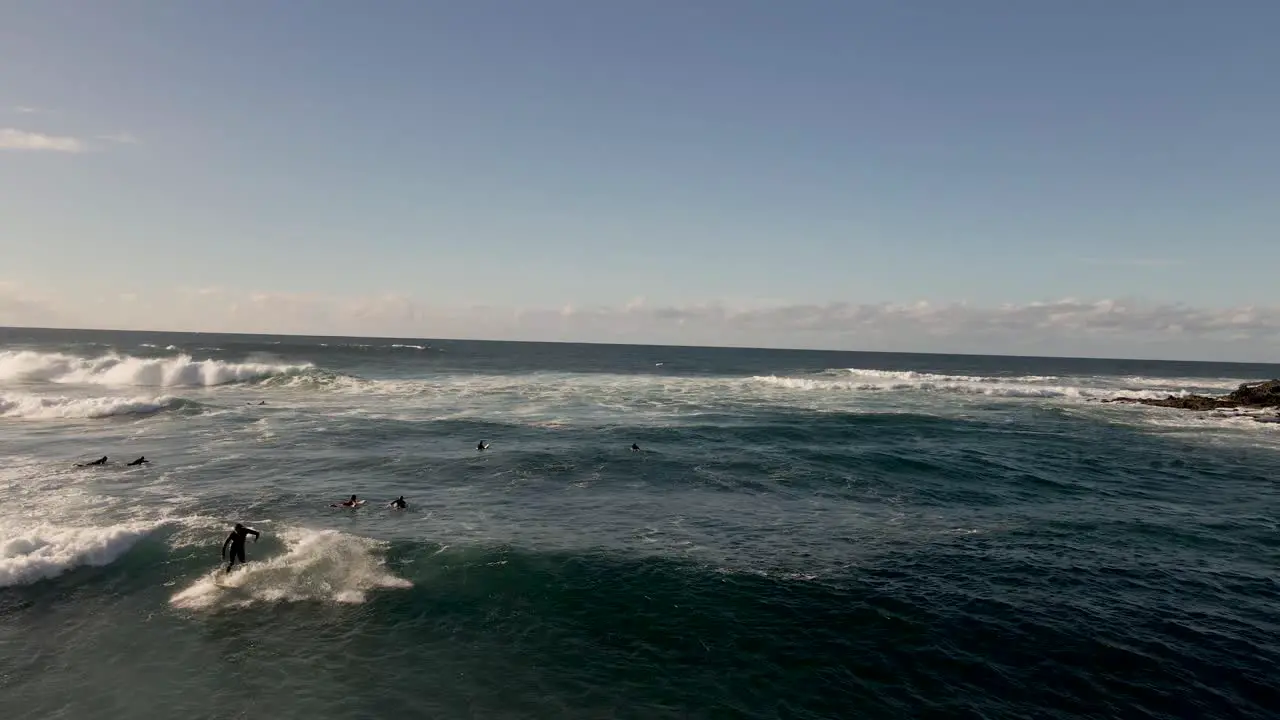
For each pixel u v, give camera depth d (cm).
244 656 1046
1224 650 1148
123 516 1642
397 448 2494
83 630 1107
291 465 2203
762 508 1892
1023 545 1638
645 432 2909
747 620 1216
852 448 2702
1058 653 1126
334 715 908
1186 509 1989
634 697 976
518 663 1057
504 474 2170
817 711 953
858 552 1564
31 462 2169
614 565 1441
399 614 1203
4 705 905
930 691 1012
